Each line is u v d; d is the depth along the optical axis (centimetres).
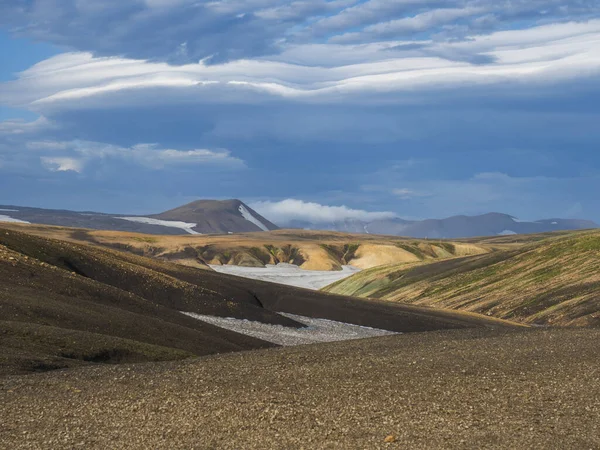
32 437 2050
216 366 3288
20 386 2786
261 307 8625
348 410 2261
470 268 17812
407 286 18212
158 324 5441
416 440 1900
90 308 5338
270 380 2834
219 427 2116
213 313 7638
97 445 1962
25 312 4694
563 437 1884
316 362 3328
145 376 2997
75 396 2584
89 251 8644
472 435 1928
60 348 3928
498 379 2694
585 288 13288
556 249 16712
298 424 2114
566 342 3938
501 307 13912
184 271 9900
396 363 3162
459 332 5378
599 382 2591
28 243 7600
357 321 9062
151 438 2017
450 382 2662
